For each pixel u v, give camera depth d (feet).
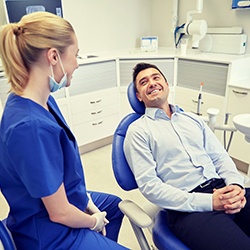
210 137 4.55
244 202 3.70
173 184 4.07
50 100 3.59
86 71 8.20
